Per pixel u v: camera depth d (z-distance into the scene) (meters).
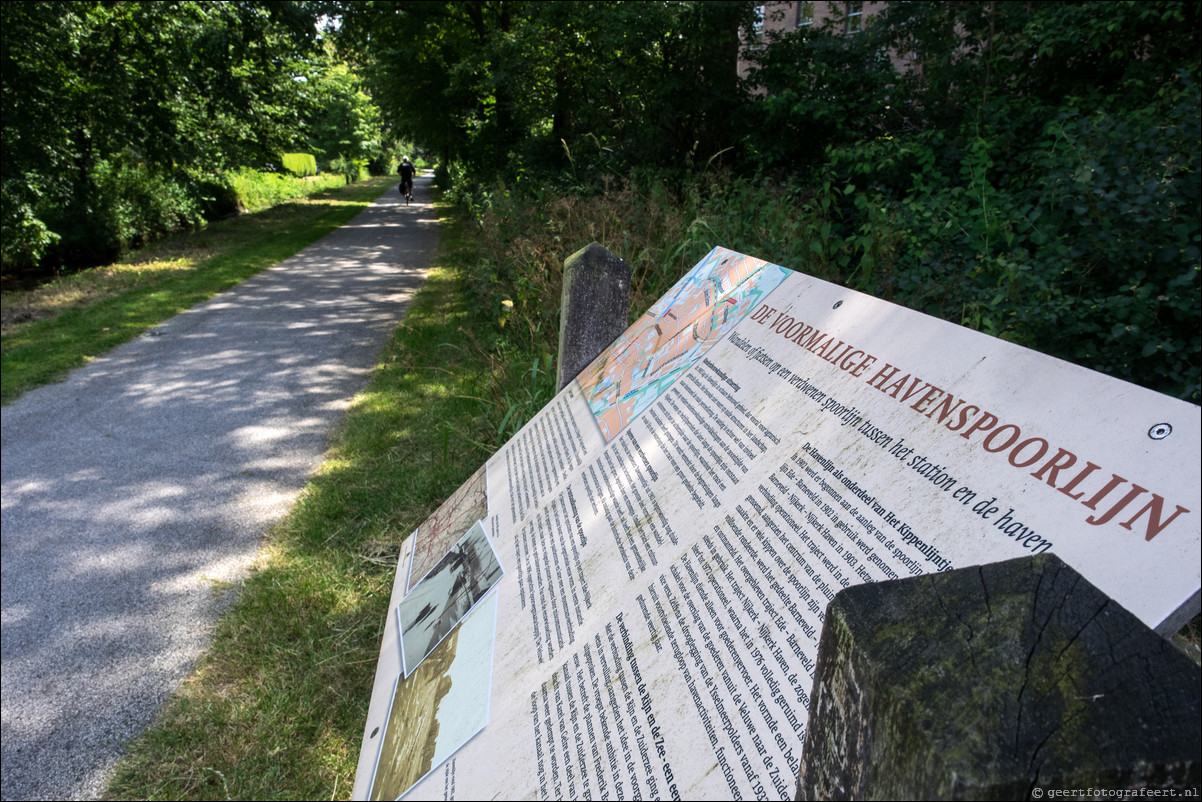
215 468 5.15
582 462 1.88
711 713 0.92
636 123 10.48
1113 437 0.85
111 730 2.79
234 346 8.31
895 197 6.35
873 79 7.66
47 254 15.06
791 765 0.80
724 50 9.59
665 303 2.41
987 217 4.12
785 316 1.68
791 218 5.46
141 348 8.30
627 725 1.00
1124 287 3.28
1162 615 0.71
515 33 12.53
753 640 0.97
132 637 3.34
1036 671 0.56
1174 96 4.02
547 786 0.99
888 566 0.93
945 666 0.58
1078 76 6.33
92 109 14.94
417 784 1.18
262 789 2.46
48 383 7.12
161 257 14.98
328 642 3.13
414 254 15.53
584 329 2.76
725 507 1.26
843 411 1.23
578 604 1.32
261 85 20.39
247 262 14.14
